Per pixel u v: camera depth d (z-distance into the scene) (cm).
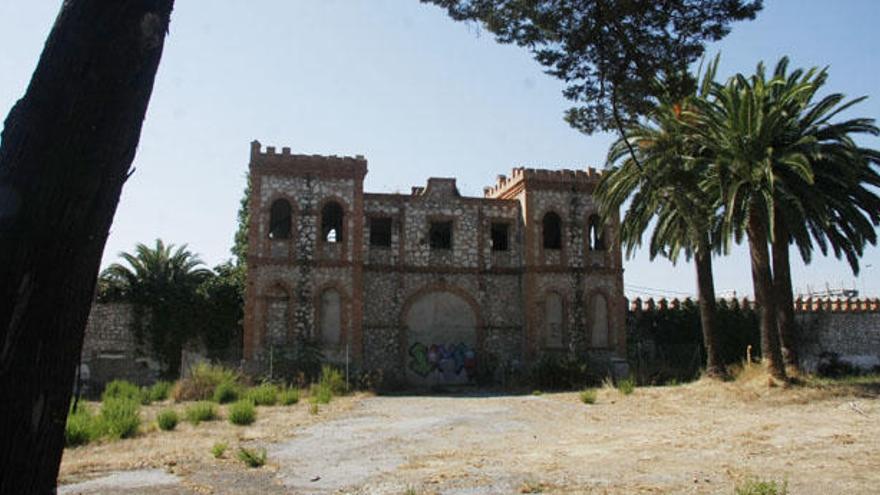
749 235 2653
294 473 1291
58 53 387
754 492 1001
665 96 986
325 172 3762
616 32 916
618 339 3984
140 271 3844
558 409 2423
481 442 1684
